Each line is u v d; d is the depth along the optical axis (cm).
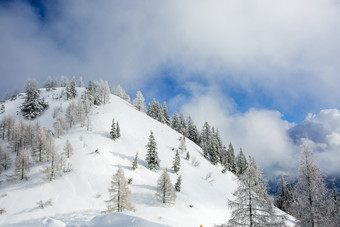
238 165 8888
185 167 6850
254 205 1245
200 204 4919
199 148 9975
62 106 9681
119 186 3409
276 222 1194
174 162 6262
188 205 4641
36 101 9019
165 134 9269
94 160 5172
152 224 809
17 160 4369
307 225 1437
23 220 3161
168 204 4378
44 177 4300
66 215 3384
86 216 3419
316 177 1445
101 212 3353
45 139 5203
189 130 11712
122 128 8050
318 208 1422
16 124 6706
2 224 3061
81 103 8494
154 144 6019
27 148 5884
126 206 3344
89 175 4628
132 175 5119
